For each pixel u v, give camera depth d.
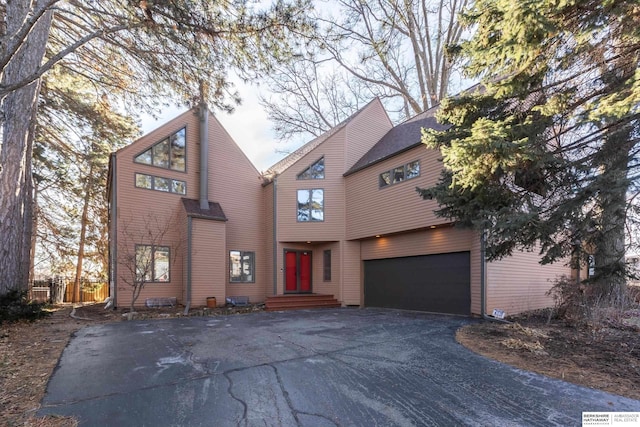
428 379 4.40
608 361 4.96
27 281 11.31
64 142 15.67
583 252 6.04
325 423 3.26
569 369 4.66
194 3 6.31
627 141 5.26
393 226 11.83
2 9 8.56
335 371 4.77
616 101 4.44
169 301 12.59
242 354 5.72
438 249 10.85
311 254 15.41
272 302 12.83
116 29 5.77
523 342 6.08
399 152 11.65
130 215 12.23
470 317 9.53
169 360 5.39
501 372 4.63
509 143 4.72
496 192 5.73
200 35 6.91
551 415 3.37
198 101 9.00
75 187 17.11
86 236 18.23
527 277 10.45
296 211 14.50
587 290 8.25
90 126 15.09
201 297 12.64
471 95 6.04
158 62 8.30
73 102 13.45
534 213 5.09
